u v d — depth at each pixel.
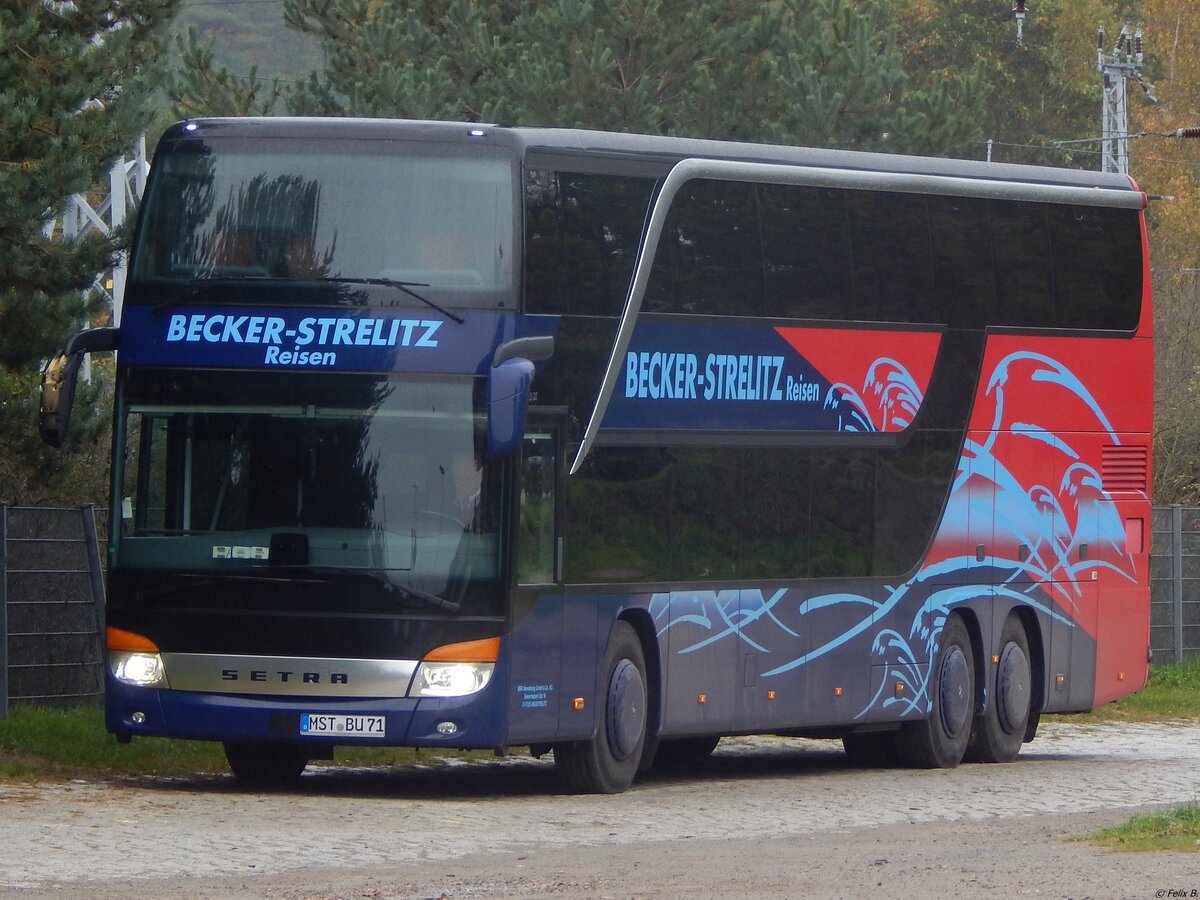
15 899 29.84
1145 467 63.91
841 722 53.47
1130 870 32.75
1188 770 59.38
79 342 46.16
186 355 45.00
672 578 48.81
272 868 33.75
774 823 42.81
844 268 53.78
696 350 49.47
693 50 92.12
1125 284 62.94
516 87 87.81
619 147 47.94
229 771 50.88
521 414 43.16
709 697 49.91
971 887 31.16
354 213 45.06
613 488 47.25
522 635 44.56
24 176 53.12
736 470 50.53
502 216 44.84
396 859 35.28
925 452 56.06
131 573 44.81
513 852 36.69
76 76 54.09
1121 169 136.50
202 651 44.34
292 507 44.28
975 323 57.75
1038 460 60.00
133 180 81.44
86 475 67.56
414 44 91.62
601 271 47.03
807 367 52.50
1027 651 60.44
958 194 57.50
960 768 58.59
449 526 43.94
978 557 57.97
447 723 43.62
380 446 44.19
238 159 45.72
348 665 43.75
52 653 57.31
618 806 45.31
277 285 44.97
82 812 40.66
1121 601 63.16
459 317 44.34
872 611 54.38
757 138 91.69
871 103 91.25
